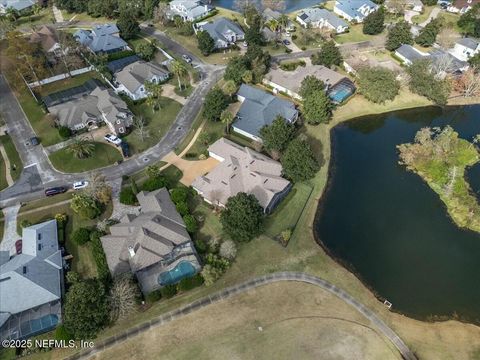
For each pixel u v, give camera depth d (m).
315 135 106.75
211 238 79.50
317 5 181.38
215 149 96.50
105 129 107.62
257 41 142.25
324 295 70.56
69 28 162.62
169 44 148.88
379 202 89.19
